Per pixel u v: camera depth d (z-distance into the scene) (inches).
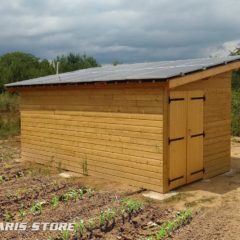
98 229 280.4
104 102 415.8
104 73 463.5
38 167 498.3
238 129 727.1
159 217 306.5
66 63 1753.2
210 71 378.9
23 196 367.2
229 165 462.0
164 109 358.6
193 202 344.5
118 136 404.5
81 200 351.3
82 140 449.7
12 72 1417.3
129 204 325.4
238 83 952.9
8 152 614.9
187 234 270.4
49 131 498.0
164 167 365.1
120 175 407.8
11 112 940.6
